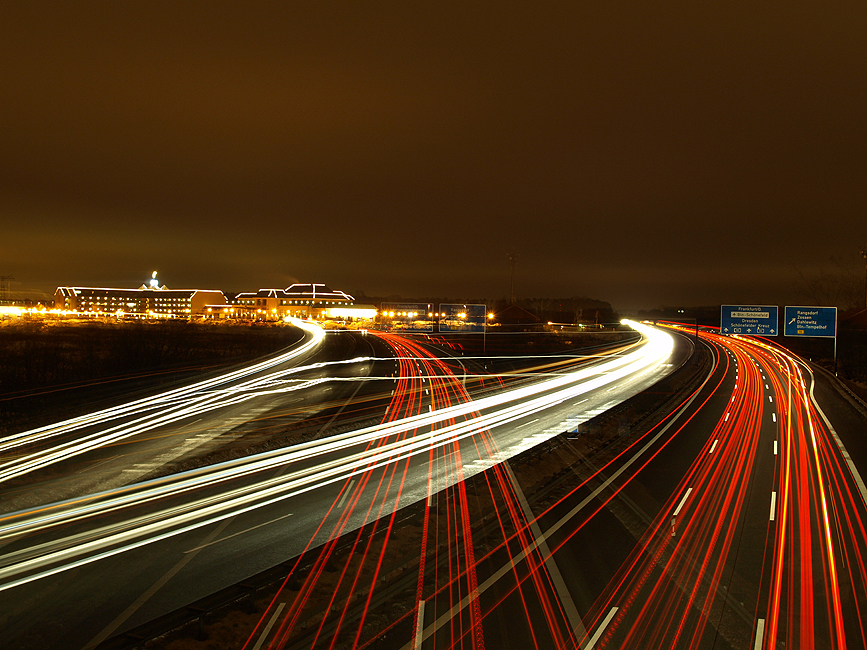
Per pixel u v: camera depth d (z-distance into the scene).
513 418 27.62
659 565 11.11
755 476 17.59
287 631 8.70
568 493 15.71
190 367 51.62
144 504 14.61
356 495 15.31
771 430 25.23
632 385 41.28
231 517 13.62
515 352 71.12
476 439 22.69
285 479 16.86
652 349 75.00
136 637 8.09
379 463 18.78
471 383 41.88
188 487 16.05
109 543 12.10
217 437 22.81
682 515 13.97
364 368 51.69
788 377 46.66
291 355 64.50
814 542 12.29
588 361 60.00
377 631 8.71
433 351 71.06
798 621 9.13
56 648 8.38
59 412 28.94
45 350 51.78
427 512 13.88
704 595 9.92
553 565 11.06
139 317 156.50
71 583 10.34
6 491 15.78
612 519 13.66
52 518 13.61
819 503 14.94
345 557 11.34
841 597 9.90
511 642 8.44
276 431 24.06
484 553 11.61
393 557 11.37
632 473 17.89
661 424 26.62
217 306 192.25
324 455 19.88
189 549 11.77
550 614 9.24
